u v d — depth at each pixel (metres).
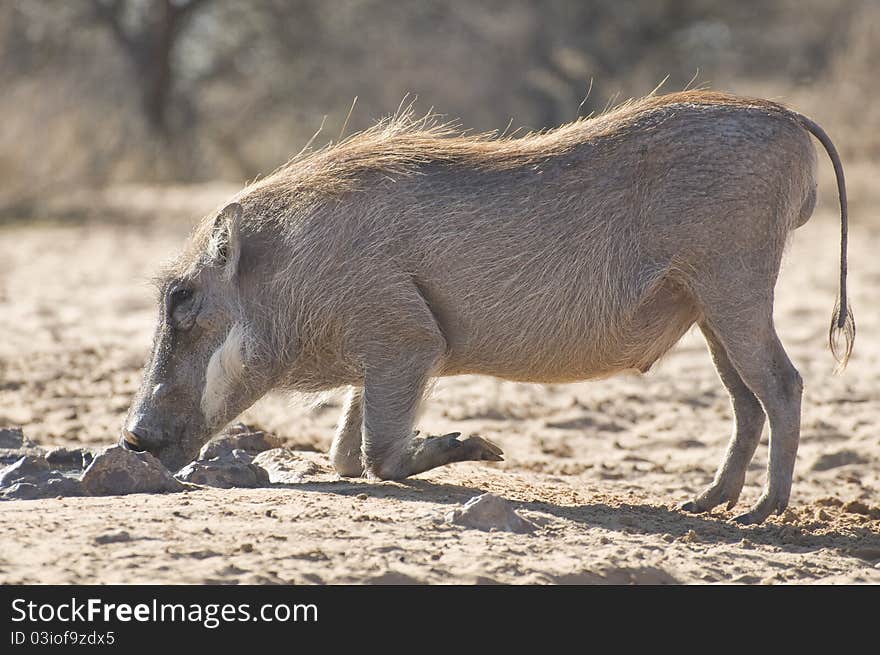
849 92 107.00
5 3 118.19
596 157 21.94
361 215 22.16
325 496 20.75
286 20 143.12
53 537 16.94
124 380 37.34
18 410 33.00
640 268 21.66
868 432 32.59
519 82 142.75
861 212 89.81
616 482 27.91
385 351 22.17
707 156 21.50
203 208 100.75
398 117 25.64
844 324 22.69
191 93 143.50
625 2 147.00
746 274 21.50
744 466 23.03
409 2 145.50
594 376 22.89
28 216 95.19
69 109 102.06
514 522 19.20
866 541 20.91
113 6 135.00
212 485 22.31
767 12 149.50
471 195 22.03
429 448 22.91
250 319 22.69
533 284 21.91
